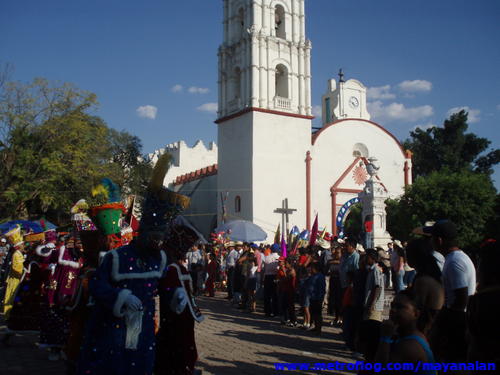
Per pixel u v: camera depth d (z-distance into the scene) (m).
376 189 23.00
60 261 8.38
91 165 31.05
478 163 60.50
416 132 62.53
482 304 4.23
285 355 9.45
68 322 8.35
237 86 41.09
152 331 4.93
